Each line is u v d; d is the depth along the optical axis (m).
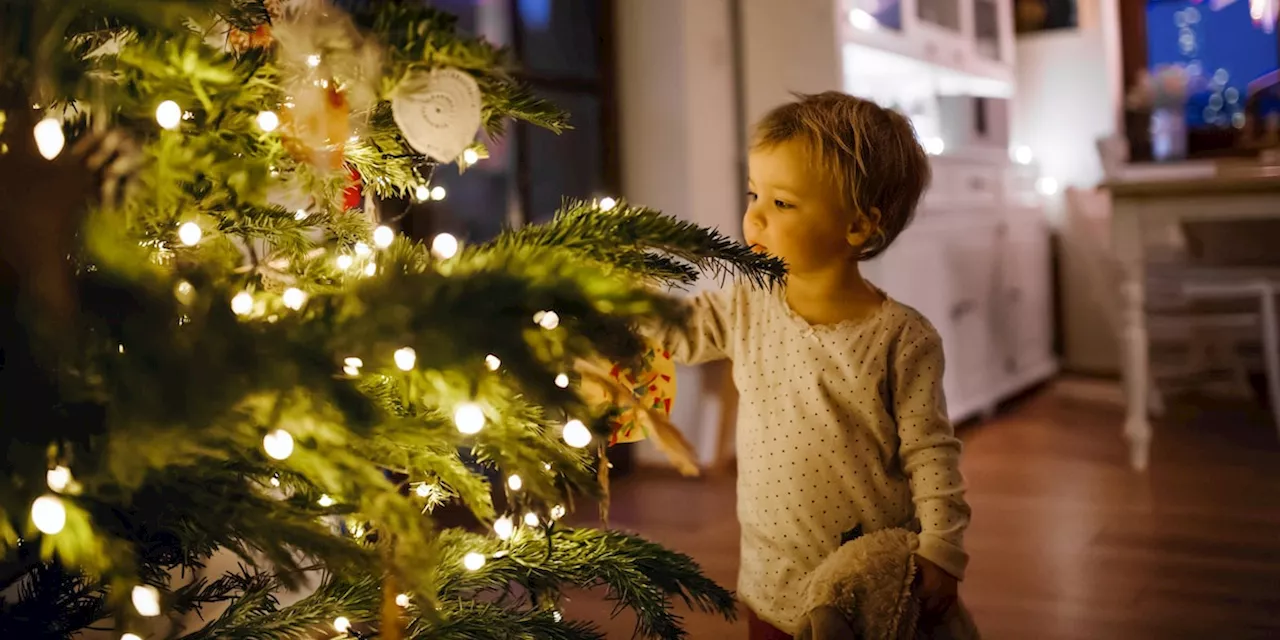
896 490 1.03
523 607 0.97
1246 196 2.56
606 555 0.82
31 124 0.55
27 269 0.54
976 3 3.61
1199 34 4.02
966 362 3.11
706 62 2.81
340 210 0.85
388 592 0.67
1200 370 3.64
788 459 1.04
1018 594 1.76
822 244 1.05
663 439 1.01
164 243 0.68
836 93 1.13
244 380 0.52
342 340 0.54
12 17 0.54
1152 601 1.71
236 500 0.57
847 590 0.93
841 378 1.03
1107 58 3.93
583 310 0.57
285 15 0.65
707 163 2.81
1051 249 4.08
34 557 0.67
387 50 0.58
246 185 0.59
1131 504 2.29
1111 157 3.36
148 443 0.51
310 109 0.63
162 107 0.56
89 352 0.54
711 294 1.15
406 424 0.57
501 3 2.51
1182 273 3.21
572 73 2.70
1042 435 3.04
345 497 0.57
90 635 0.94
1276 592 1.72
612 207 0.73
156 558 0.74
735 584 1.80
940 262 2.95
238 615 0.78
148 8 0.53
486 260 0.61
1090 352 4.02
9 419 0.54
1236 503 2.27
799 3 2.79
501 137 0.81
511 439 0.60
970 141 3.38
